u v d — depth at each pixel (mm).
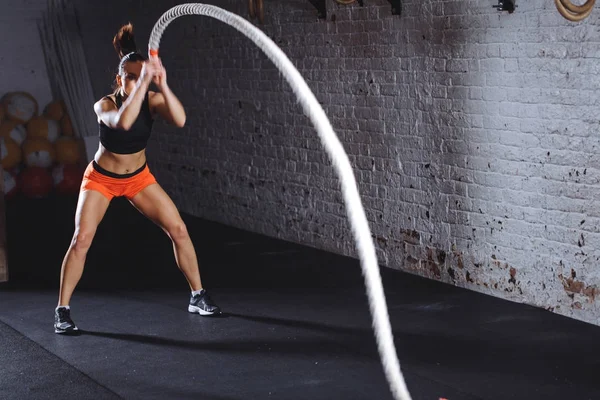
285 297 5074
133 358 3986
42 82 9844
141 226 7270
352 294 5109
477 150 4953
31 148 8938
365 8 5645
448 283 5289
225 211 7539
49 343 4230
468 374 3688
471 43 4891
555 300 4570
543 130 4508
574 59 4281
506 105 4719
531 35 4508
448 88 5090
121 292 5250
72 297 5145
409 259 5590
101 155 4312
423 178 5379
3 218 5535
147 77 3896
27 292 5289
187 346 4160
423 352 4000
